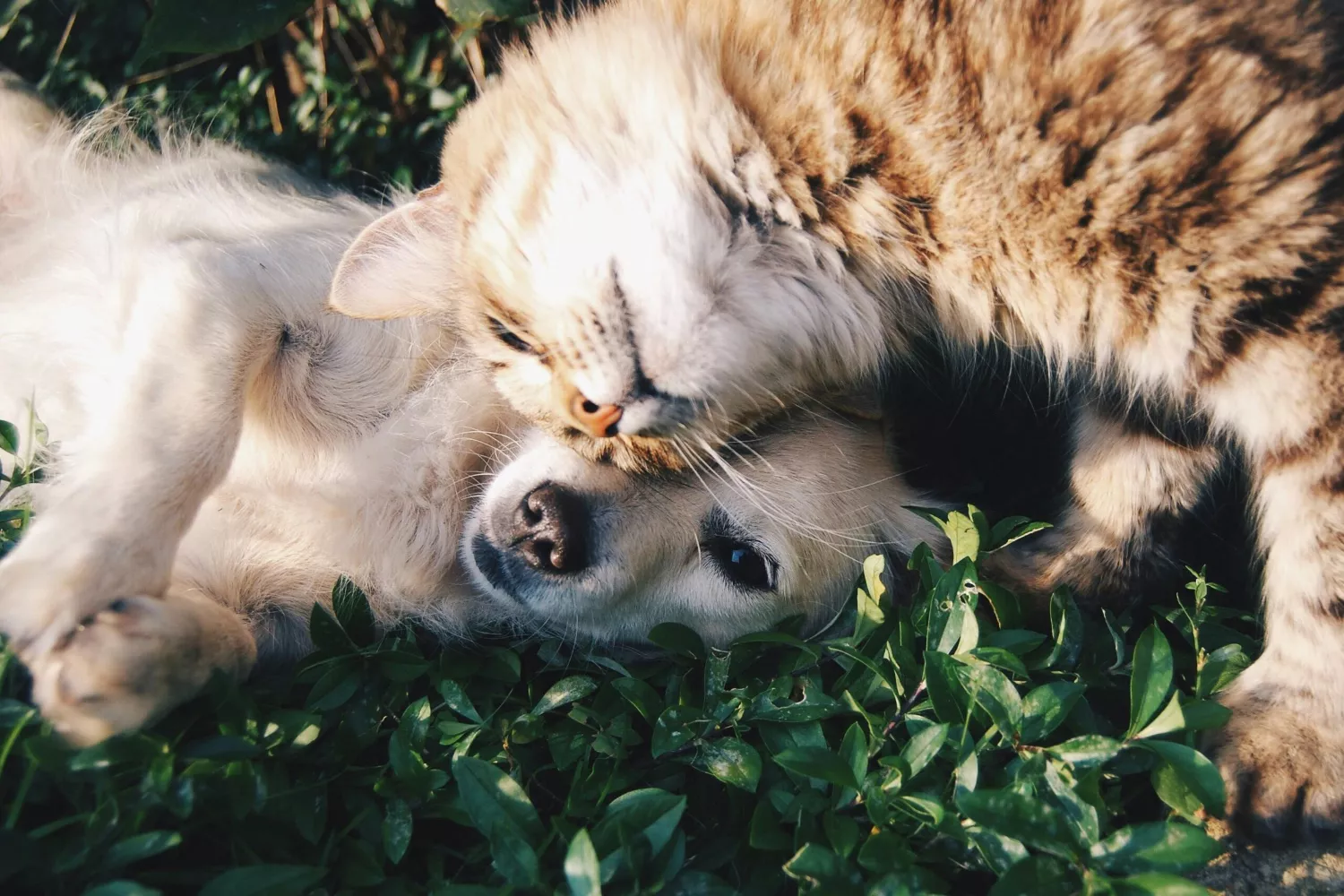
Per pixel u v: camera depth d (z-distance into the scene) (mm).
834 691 396
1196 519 459
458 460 464
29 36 667
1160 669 356
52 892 322
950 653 377
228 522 450
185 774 337
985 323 416
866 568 420
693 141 393
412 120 646
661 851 336
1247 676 397
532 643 458
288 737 372
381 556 458
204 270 442
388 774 378
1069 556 461
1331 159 360
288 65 653
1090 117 366
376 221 446
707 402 404
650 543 446
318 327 457
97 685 353
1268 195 361
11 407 485
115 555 379
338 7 634
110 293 465
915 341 438
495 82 461
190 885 338
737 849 361
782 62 392
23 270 530
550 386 418
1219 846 321
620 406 400
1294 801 372
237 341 429
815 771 347
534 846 344
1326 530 381
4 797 341
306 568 456
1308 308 366
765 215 397
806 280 406
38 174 554
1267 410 384
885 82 381
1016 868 317
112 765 344
